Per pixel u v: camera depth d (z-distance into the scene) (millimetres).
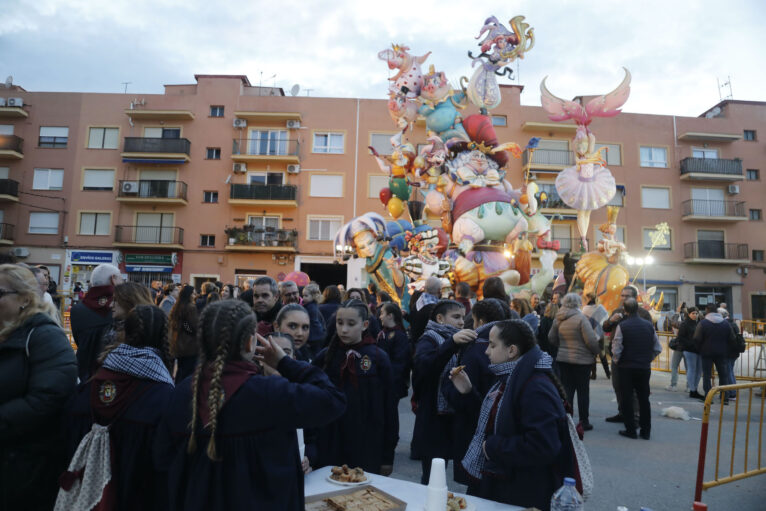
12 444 2570
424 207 17547
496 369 3000
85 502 2219
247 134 30406
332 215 29875
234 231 28922
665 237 31469
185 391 2057
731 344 9023
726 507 4375
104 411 2330
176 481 1943
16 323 2639
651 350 6582
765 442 6477
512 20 15812
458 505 2480
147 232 29406
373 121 30672
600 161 17109
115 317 3266
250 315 2059
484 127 15883
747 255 31500
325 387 2133
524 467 2754
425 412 4086
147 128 30422
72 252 29125
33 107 30297
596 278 15703
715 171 31719
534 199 15836
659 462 5570
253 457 1920
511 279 14523
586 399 6746
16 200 29250
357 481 2781
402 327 5441
